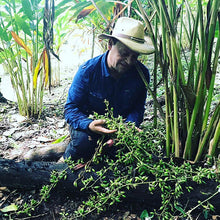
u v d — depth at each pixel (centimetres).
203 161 128
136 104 156
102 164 138
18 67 229
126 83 141
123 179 124
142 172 122
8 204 136
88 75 139
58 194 140
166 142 132
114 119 132
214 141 121
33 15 207
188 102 119
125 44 114
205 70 109
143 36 121
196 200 122
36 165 137
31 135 213
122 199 133
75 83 143
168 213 118
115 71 135
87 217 128
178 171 121
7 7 209
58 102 283
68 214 130
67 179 134
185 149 128
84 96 146
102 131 129
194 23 118
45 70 172
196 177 117
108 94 144
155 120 145
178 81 117
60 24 295
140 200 131
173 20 112
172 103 126
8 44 215
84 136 142
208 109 117
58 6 177
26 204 129
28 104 248
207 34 105
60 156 177
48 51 159
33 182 137
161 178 124
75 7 152
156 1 111
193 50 112
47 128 227
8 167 135
